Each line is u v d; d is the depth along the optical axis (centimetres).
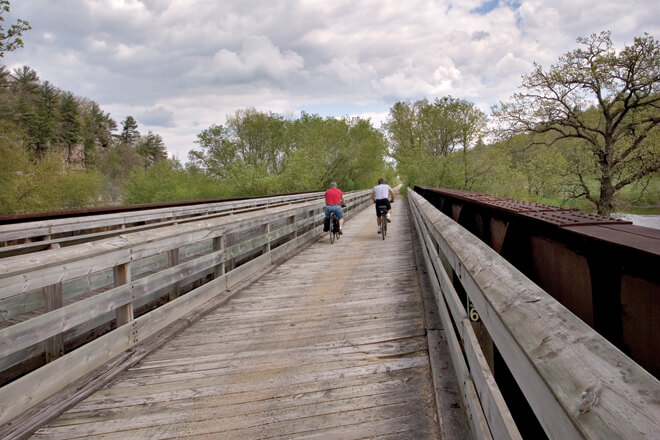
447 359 306
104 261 321
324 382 300
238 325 436
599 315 169
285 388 294
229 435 239
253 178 3369
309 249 944
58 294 285
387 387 289
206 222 510
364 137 4497
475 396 193
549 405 83
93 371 313
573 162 2514
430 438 229
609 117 2361
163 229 413
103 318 394
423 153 3878
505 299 137
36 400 262
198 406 272
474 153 3556
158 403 277
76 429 248
